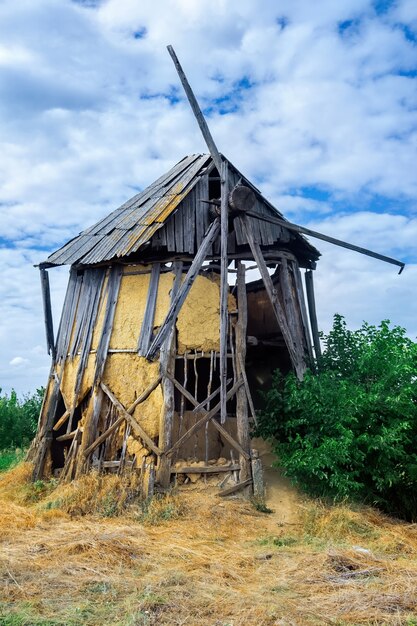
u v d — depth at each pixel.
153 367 12.31
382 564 7.73
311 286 15.98
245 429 12.21
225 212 12.02
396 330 12.37
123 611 6.20
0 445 20.94
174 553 8.35
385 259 14.03
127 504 10.83
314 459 10.48
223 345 11.41
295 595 6.71
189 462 11.94
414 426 11.54
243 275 13.33
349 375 12.93
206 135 12.49
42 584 6.94
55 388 13.92
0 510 10.80
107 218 15.54
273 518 10.78
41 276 14.38
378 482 10.89
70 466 12.48
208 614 6.17
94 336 13.37
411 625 5.82
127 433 12.17
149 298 12.95
